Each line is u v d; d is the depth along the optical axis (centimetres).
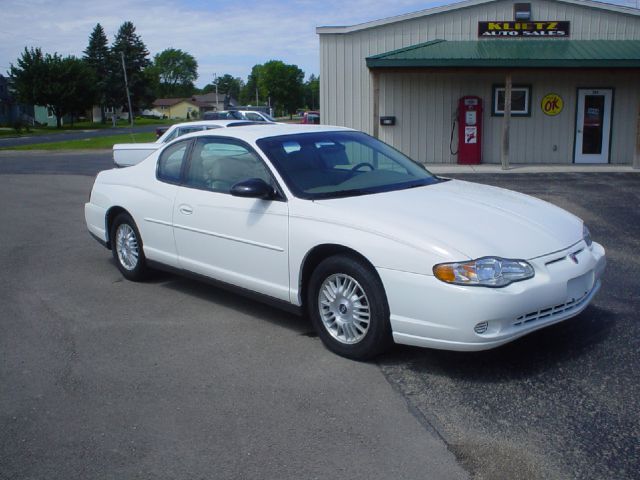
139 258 647
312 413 381
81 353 479
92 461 335
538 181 1434
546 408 379
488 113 1867
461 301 395
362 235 438
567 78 1830
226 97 13438
